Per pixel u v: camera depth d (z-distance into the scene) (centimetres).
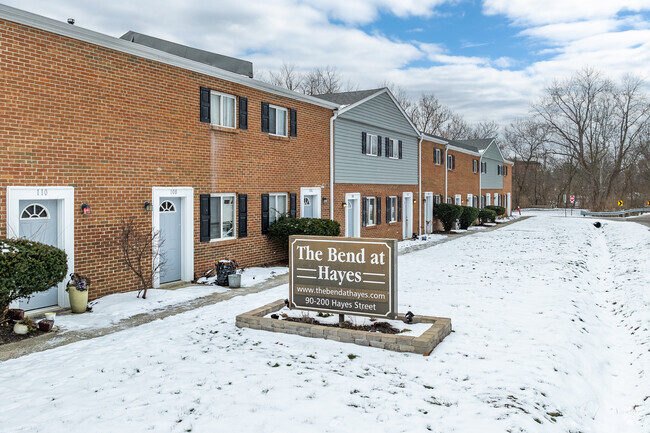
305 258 847
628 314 1016
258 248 1520
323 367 650
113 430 465
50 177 927
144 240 1119
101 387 573
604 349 830
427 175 2969
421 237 2652
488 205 4425
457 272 1491
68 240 963
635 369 727
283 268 1503
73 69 964
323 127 1836
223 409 514
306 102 1728
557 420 530
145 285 1047
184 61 1205
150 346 734
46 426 472
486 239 2661
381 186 2325
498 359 691
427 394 566
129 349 720
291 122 1645
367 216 2194
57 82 935
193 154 1260
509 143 8369
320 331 783
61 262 815
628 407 610
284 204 1650
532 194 8419
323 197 1842
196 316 928
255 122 1480
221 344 750
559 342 770
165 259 1209
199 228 1290
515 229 3466
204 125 1291
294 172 1673
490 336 805
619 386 685
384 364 666
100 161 1023
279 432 467
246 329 836
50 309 946
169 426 475
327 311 835
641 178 7594
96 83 1009
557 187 9019
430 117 7062
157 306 1003
